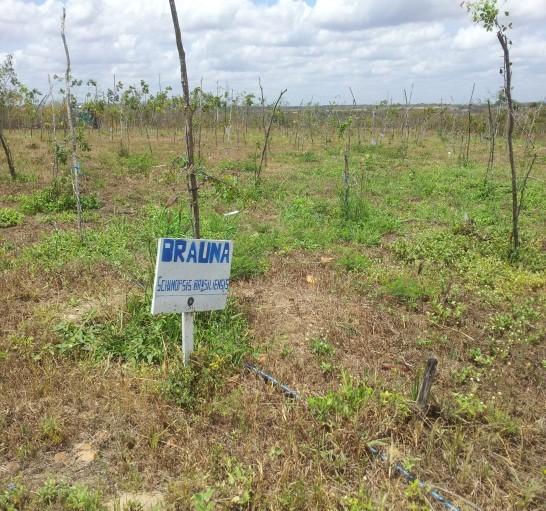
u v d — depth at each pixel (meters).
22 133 25.34
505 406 4.04
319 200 11.63
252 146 25.00
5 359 4.28
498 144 26.88
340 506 3.03
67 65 7.59
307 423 3.61
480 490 3.21
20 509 2.92
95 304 5.47
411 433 3.60
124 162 16.83
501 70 7.35
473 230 9.08
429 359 3.69
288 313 5.55
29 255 6.91
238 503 2.97
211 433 3.59
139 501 3.01
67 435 3.50
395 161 20.03
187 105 4.35
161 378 4.14
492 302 6.09
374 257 7.84
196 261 4.05
